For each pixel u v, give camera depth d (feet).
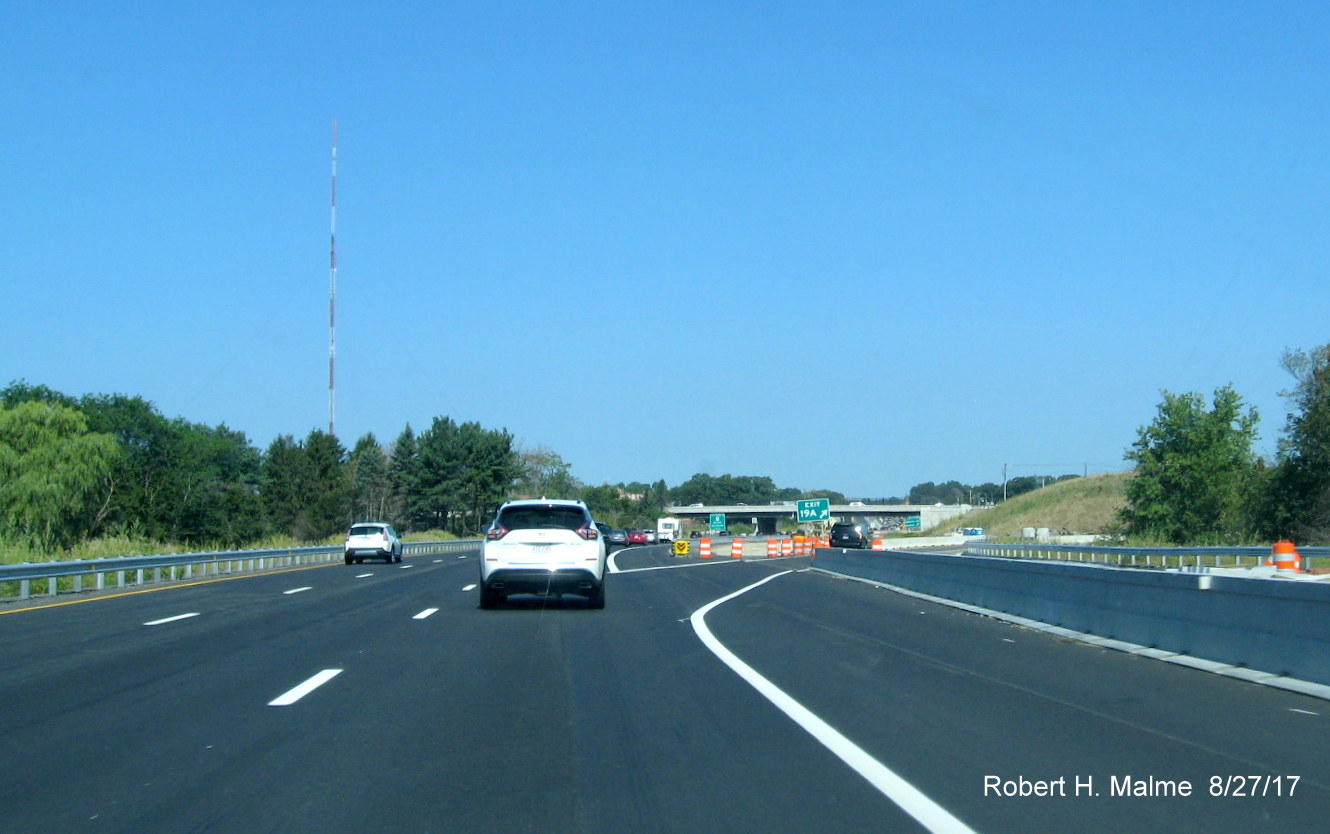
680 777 26.55
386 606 76.69
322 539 328.29
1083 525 333.01
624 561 181.47
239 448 473.67
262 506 302.45
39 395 309.83
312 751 29.43
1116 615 52.06
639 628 60.90
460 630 59.67
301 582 109.60
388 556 166.61
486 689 39.40
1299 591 38.65
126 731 31.99
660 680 41.52
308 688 39.55
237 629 60.29
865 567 111.86
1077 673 42.83
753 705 36.11
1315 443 176.24
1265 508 182.70
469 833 22.26
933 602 79.92
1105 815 23.30
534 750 29.53
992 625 62.85
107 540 152.35
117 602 81.00
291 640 54.80
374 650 50.70
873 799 24.53
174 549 152.25
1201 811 23.59
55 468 183.93
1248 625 41.68
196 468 325.21
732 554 197.36
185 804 24.29
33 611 72.59
